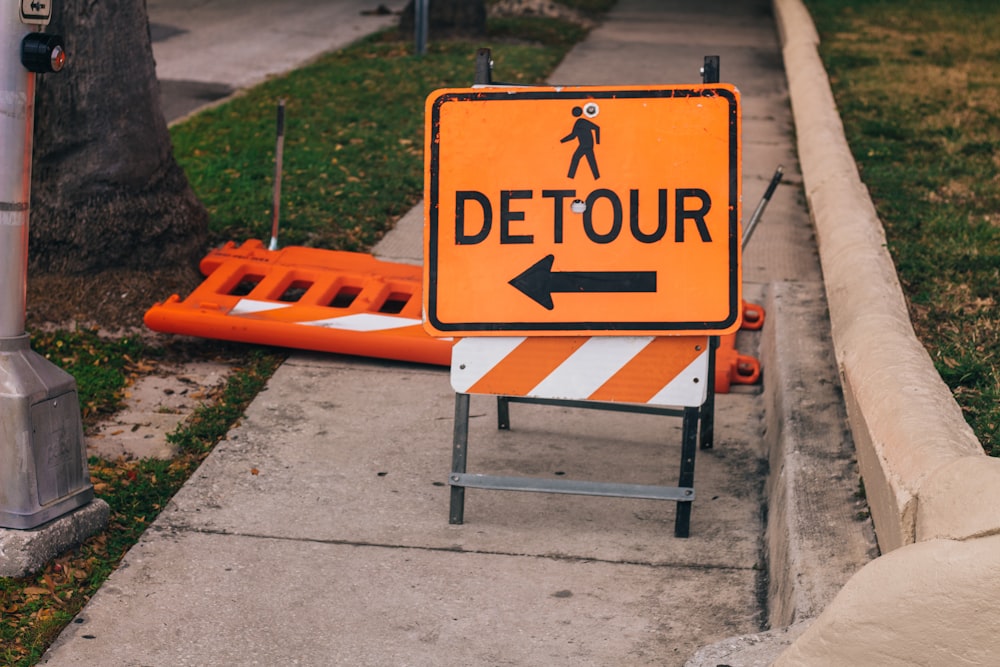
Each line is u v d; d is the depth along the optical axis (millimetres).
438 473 5453
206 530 4875
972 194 8969
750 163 10883
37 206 7031
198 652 4059
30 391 4449
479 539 4867
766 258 8289
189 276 7391
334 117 12133
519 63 14906
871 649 3109
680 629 4250
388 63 15008
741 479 5453
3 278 4441
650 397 4816
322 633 4184
